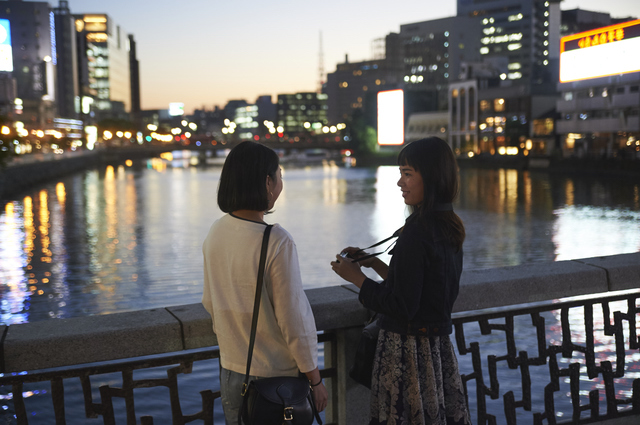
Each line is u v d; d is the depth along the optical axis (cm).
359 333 281
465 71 10800
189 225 4166
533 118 9138
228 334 220
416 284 221
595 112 7506
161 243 3419
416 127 12194
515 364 307
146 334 250
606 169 7000
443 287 229
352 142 13575
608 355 1234
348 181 8450
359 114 14200
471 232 3719
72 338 240
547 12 18588
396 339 237
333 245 3344
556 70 18788
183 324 253
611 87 7231
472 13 19938
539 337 312
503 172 8706
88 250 3228
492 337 1429
